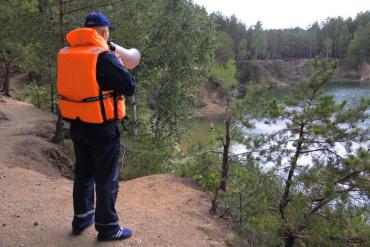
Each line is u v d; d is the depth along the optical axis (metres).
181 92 18.88
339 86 75.56
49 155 11.02
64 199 5.41
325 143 5.50
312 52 129.50
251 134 5.94
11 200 5.30
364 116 5.46
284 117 5.63
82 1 11.27
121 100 3.78
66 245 4.08
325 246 4.99
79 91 3.58
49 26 11.07
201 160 6.78
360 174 5.07
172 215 5.13
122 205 5.36
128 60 3.98
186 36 18.06
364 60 112.94
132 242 4.25
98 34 3.70
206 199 5.88
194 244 4.45
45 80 25.45
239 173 5.55
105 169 3.87
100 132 3.70
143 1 12.81
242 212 5.29
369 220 5.19
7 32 11.14
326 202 5.16
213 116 26.27
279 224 5.03
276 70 106.31
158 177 6.79
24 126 15.23
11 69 39.44
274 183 5.56
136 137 15.85
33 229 4.41
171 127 18.75
